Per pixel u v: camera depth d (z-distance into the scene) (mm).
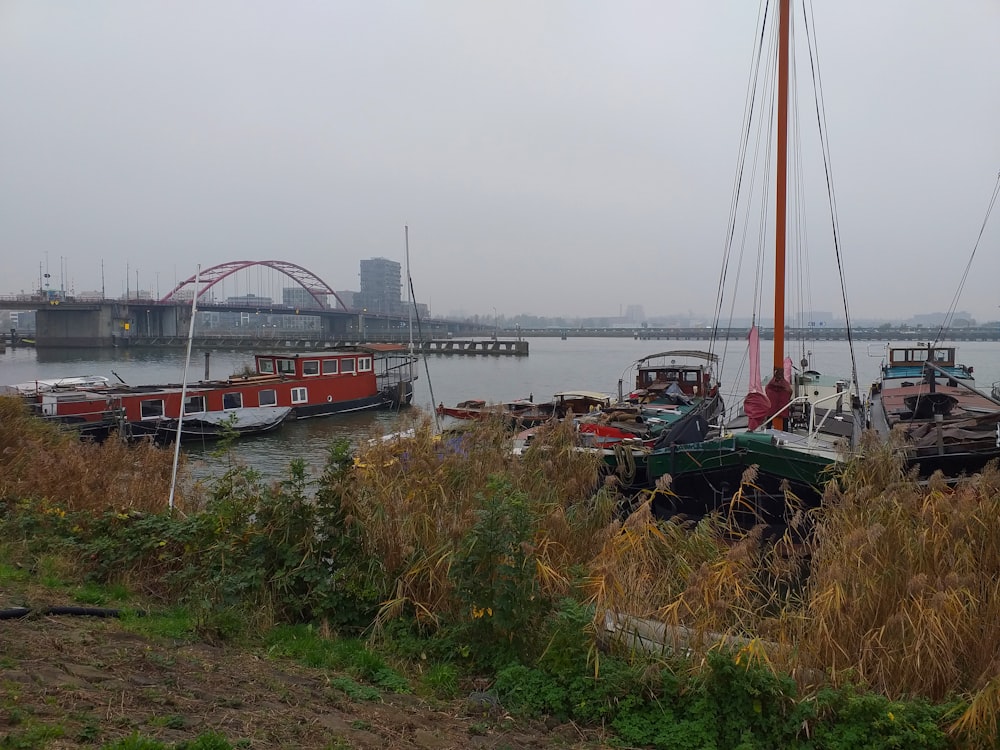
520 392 51406
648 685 5898
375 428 12172
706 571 6996
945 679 5891
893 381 24906
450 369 74688
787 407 15727
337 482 8102
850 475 9844
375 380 43500
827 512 9234
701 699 5656
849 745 5227
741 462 12852
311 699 5461
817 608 6730
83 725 4141
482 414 12484
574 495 9914
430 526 8211
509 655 6449
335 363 41500
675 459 13484
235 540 8062
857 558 6863
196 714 4719
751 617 7105
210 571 7695
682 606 7016
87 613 6672
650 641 6543
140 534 8508
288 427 36531
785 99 18641
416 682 6266
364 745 4777
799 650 6250
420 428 11227
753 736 5305
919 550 6848
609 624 6699
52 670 4988
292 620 7445
